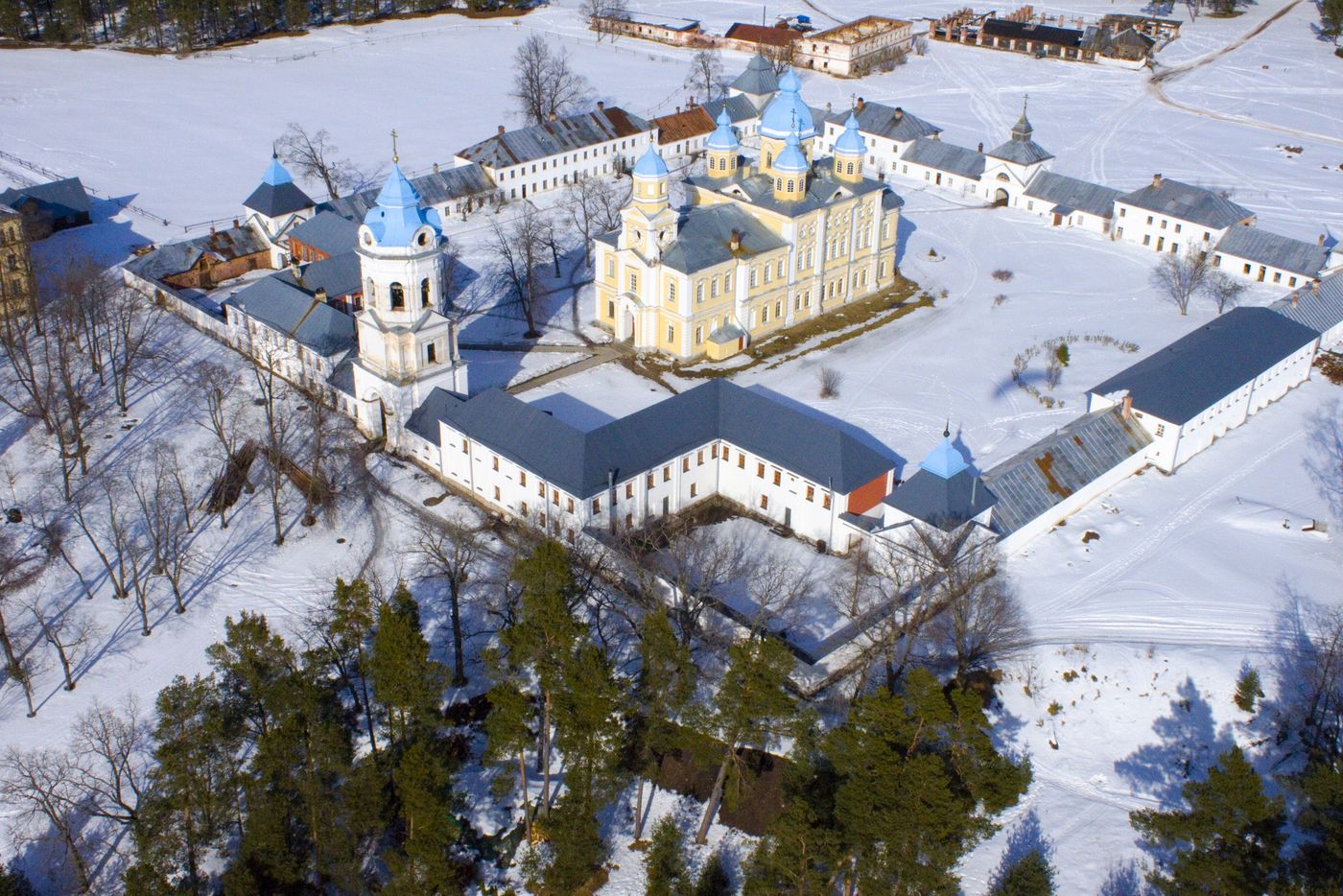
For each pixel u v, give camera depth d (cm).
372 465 12544
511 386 14012
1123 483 12375
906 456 12794
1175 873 7319
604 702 7325
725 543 11438
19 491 11919
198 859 8056
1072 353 15162
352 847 7894
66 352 13162
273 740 7506
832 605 10650
